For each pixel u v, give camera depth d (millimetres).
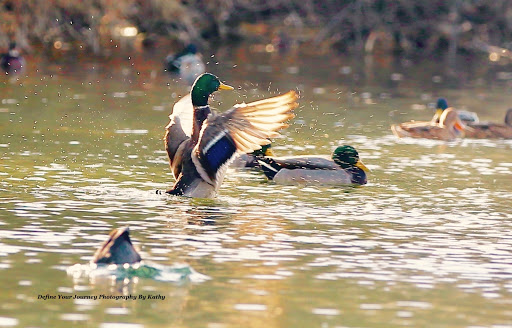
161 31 44781
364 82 35750
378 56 47469
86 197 14320
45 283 9773
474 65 44875
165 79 35156
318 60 44219
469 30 49219
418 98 31375
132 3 42312
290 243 11898
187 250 11320
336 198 15234
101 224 12547
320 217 13609
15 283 9734
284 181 16672
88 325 8594
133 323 8703
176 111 14539
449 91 33812
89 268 10305
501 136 23516
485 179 17328
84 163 17453
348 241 12133
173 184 15625
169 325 8680
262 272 10508
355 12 49156
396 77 38156
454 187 16438
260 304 9375
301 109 27469
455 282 10398
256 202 14586
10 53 35438
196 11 46938
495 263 11242
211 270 10500
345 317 9070
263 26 49094
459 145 22109
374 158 19641
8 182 15328
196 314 9000
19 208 13375
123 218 12961
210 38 47656
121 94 29781
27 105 26016
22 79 32562
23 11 38312
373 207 14523
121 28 41969
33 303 9133
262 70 38812
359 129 23938
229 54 44719
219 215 13422
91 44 40375
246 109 13008
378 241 12188
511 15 48875
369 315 9156
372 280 10367
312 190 15961
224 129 13289
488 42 49062
